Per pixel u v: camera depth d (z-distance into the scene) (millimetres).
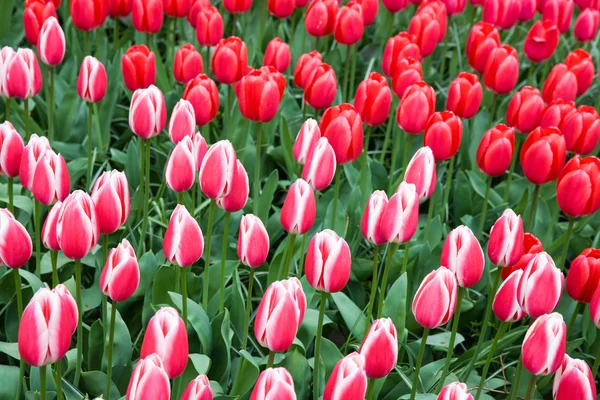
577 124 4336
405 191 3016
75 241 2811
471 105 4512
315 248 2811
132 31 6465
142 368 2287
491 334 4484
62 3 6797
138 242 4414
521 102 4582
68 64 5773
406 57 4668
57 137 5266
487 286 4516
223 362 3498
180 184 3281
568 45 7285
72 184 4805
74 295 3850
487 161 4148
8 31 6230
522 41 7258
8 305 3734
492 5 5844
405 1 5742
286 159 4984
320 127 3871
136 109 3693
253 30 6680
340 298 3844
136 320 4070
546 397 4113
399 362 3824
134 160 4648
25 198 4242
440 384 3363
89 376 3293
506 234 3117
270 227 4590
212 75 6160
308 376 3350
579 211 3857
